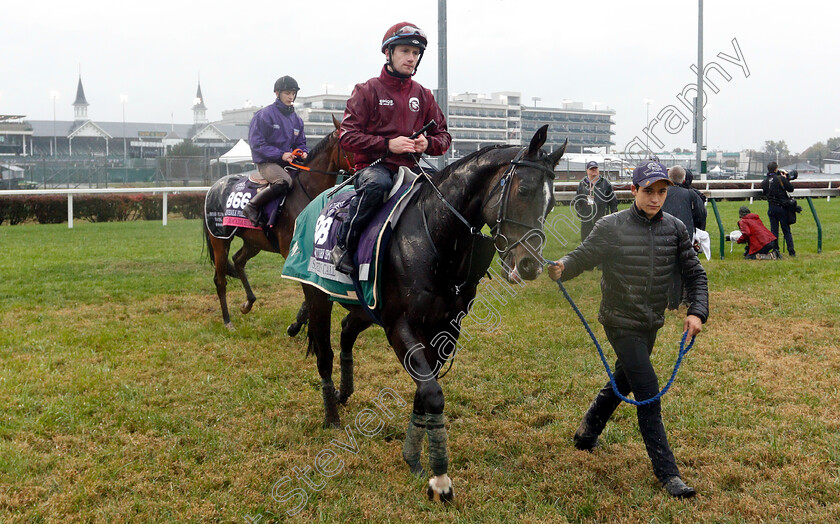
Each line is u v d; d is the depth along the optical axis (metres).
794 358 4.79
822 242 11.01
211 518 2.82
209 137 67.06
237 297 7.19
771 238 9.32
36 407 3.96
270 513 2.87
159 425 3.77
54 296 7.12
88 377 4.46
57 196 17.00
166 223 15.48
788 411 3.77
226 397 4.21
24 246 11.34
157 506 2.89
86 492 2.97
